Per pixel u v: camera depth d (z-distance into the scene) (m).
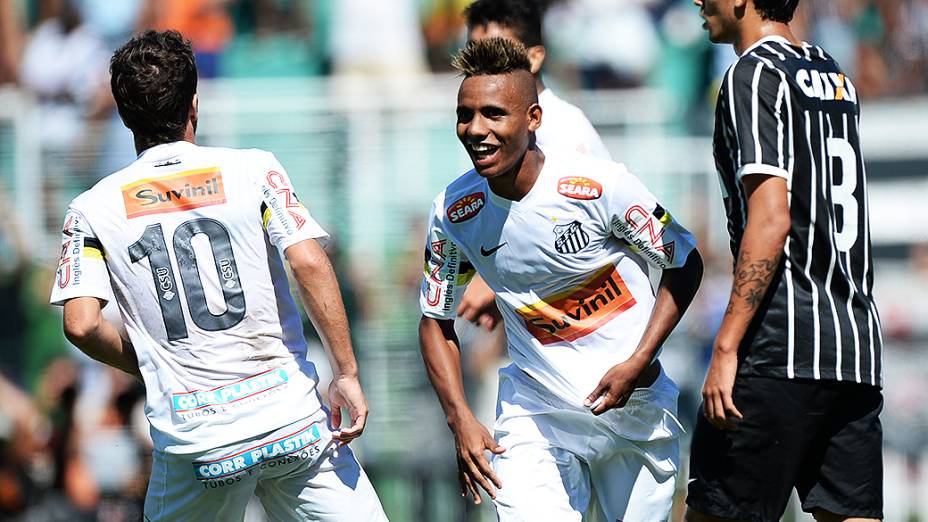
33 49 44.41
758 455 15.59
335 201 39.22
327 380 35.22
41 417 36.47
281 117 39.56
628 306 16.52
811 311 15.28
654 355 16.03
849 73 46.69
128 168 15.52
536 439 16.86
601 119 40.75
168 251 15.22
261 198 15.43
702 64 45.94
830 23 47.12
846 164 15.70
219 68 44.94
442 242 16.72
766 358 15.37
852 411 15.76
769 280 14.84
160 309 15.22
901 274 43.06
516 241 16.09
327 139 39.47
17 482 34.75
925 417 36.72
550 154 16.12
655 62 45.97
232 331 15.30
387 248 38.78
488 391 35.44
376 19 45.31
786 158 15.00
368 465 34.75
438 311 17.03
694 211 39.47
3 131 39.69
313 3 45.59
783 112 15.11
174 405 15.27
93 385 37.16
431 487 34.53
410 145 39.53
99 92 43.44
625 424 16.78
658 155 39.97
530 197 15.88
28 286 38.81
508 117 15.28
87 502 33.56
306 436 15.55
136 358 15.90
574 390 16.53
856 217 15.74
